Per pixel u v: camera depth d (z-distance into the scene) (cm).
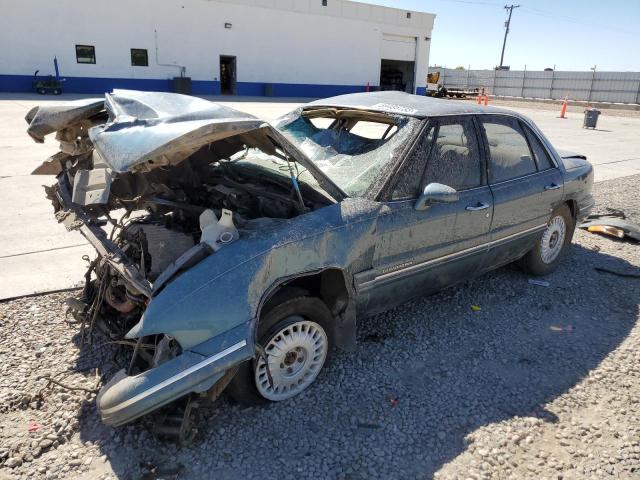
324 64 3288
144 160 242
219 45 2877
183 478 246
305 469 256
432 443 279
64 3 2392
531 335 398
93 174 350
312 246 286
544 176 457
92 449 262
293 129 426
